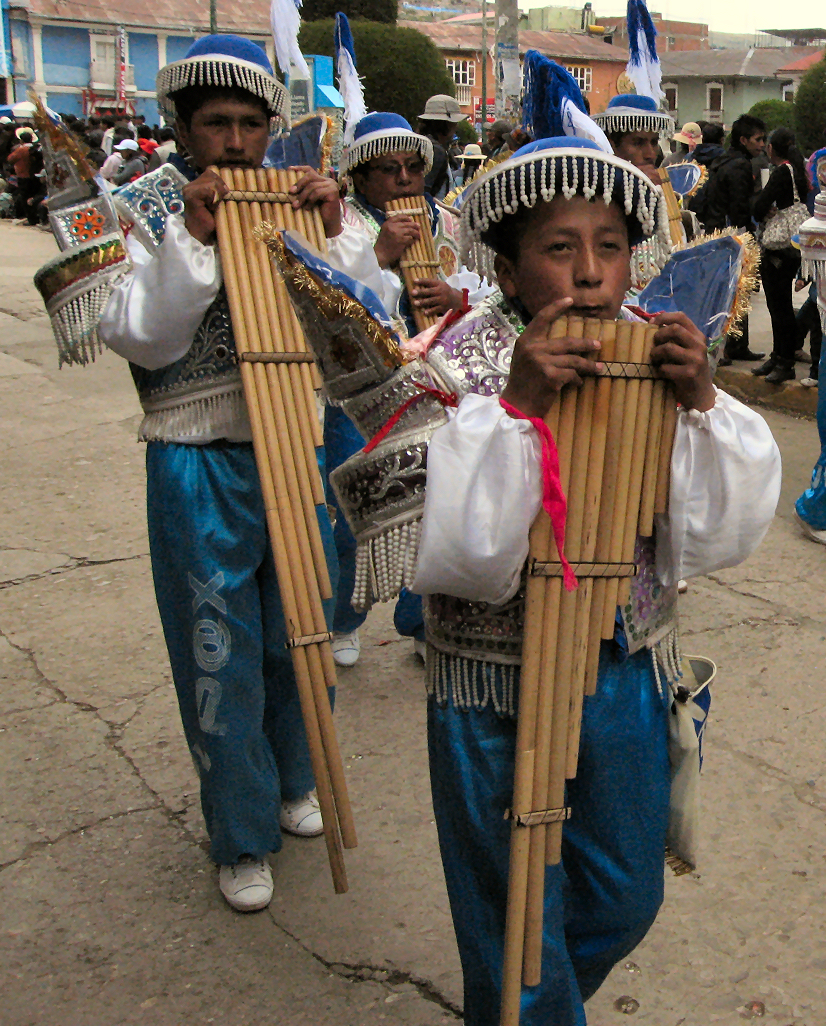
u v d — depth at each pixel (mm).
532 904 1754
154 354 2629
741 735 3529
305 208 2576
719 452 1713
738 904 2764
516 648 1812
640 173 1738
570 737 1729
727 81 56812
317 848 3076
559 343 1598
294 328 2512
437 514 1655
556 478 1626
